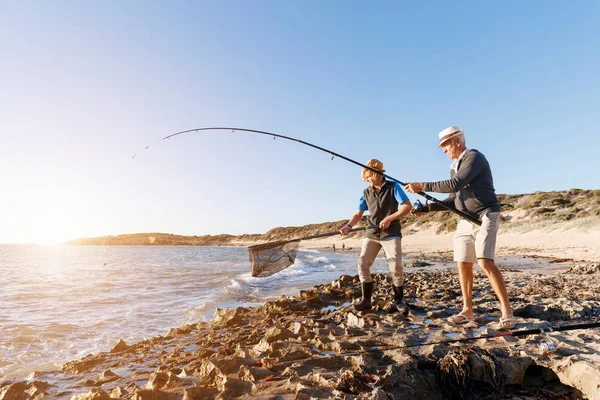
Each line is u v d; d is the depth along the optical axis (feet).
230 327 17.48
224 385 8.50
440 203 13.30
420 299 21.48
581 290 24.08
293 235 367.25
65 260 138.21
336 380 8.45
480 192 12.59
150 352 14.08
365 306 16.72
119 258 157.89
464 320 13.73
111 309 29.30
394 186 15.56
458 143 13.23
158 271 76.84
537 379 9.61
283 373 9.32
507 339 11.48
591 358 9.33
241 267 91.50
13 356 17.01
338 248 236.02
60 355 17.21
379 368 9.45
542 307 16.85
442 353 10.36
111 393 9.25
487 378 9.04
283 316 18.83
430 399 8.59
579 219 126.62
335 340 12.26
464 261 13.73
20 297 36.50
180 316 25.82
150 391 8.23
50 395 9.95
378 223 16.12
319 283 44.21
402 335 12.23
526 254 83.51
